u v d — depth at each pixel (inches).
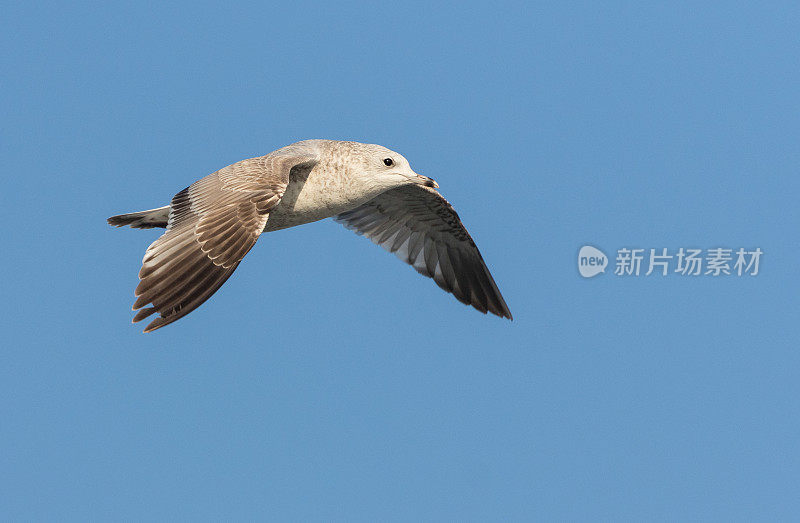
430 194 577.3
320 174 512.7
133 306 407.5
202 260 421.1
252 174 455.5
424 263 621.3
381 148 535.2
